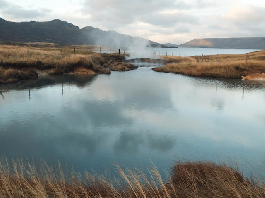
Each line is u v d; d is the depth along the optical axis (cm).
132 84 3619
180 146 1365
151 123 1784
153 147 1343
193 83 3828
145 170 1034
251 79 4312
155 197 527
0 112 1980
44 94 2750
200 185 665
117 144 1382
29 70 4141
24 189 549
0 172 654
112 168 1063
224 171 737
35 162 1112
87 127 1672
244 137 1514
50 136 1489
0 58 4219
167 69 5550
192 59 7906
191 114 2038
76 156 1206
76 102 2397
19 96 2606
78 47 13088
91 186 607
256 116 1991
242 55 8512
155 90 3148
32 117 1870
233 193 531
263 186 549
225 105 2373
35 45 11250
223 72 4678
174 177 791
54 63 4541
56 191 512
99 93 2869
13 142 1376
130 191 558
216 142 1430
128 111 2105
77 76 4328
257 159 1184
